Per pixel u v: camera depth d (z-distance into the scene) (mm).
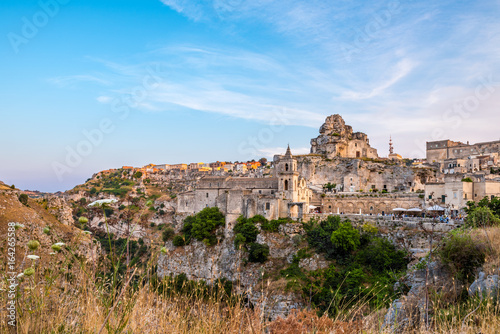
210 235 95812
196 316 11328
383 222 78625
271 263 81438
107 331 8820
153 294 10711
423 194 100188
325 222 84812
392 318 17984
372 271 67812
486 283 20844
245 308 11938
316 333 12695
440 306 19781
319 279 70750
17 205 73125
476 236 28344
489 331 13406
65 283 9680
